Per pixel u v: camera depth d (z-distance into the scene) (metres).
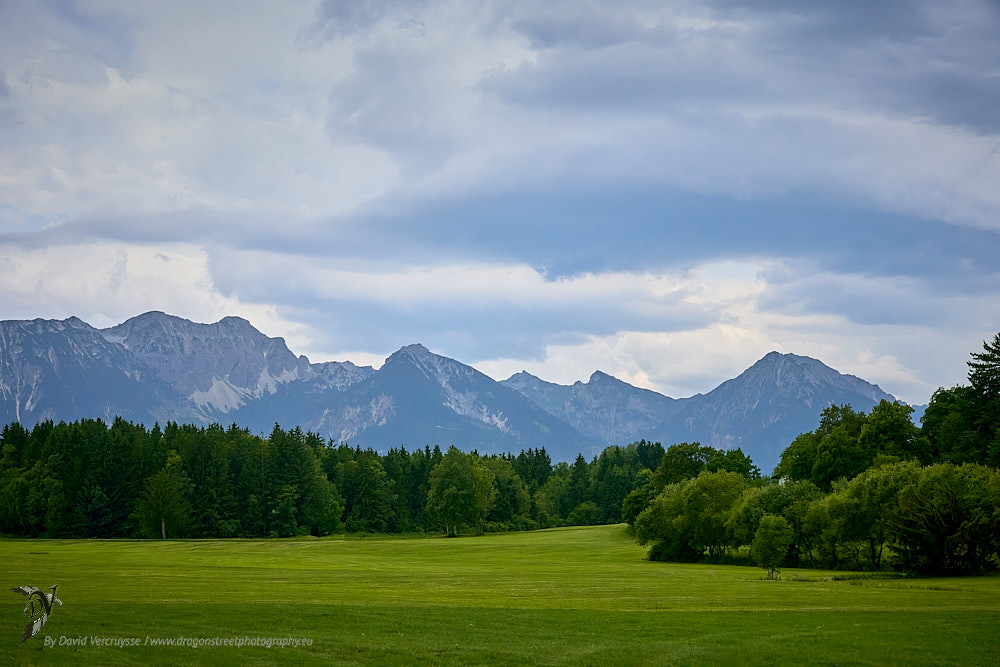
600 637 36.72
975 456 98.56
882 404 112.88
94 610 38.78
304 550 123.69
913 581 68.38
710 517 102.81
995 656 32.38
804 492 97.19
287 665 30.11
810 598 53.22
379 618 39.78
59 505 145.00
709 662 31.61
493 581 67.44
